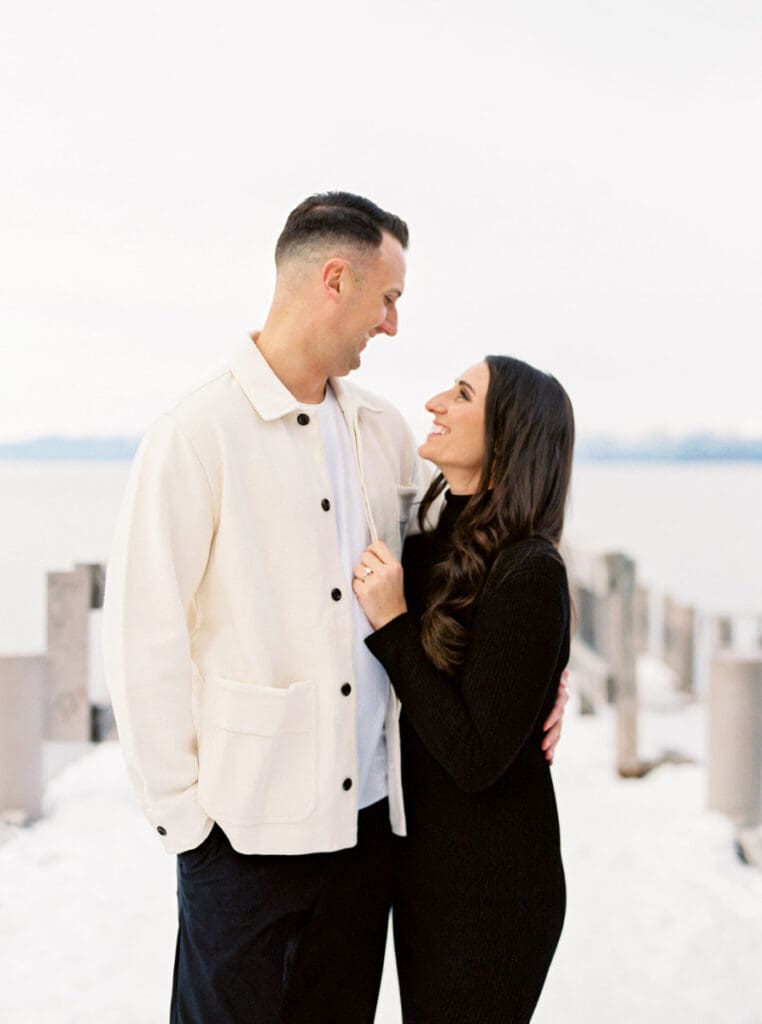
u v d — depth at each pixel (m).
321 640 1.63
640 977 2.77
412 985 1.69
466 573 1.69
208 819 1.60
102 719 4.06
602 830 3.88
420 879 1.68
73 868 3.51
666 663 6.28
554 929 1.67
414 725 1.62
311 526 1.65
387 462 1.88
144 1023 2.51
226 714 1.58
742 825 3.98
